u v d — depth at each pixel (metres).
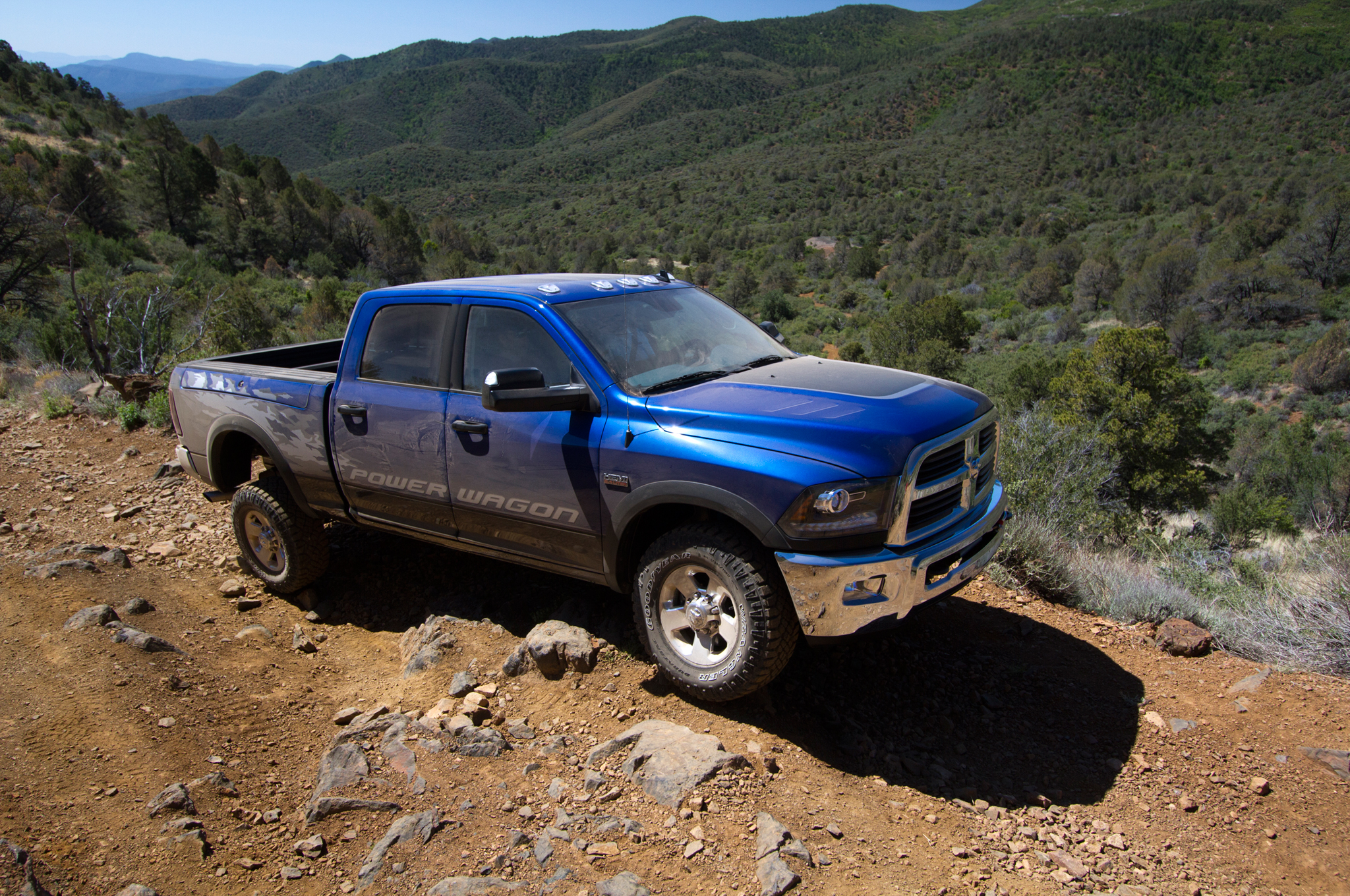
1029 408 20.61
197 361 5.02
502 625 4.04
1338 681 3.77
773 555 3.02
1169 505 19.14
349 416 4.05
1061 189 178.50
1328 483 19.16
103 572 4.91
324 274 66.62
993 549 3.42
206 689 3.58
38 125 84.75
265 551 4.73
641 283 4.12
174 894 2.31
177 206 65.88
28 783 2.75
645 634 3.38
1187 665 3.98
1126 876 2.57
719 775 2.83
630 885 2.29
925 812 2.83
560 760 3.01
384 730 3.21
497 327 3.68
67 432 8.71
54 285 27.80
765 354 4.04
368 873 2.43
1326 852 2.71
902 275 100.56
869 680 3.69
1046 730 3.40
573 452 3.36
